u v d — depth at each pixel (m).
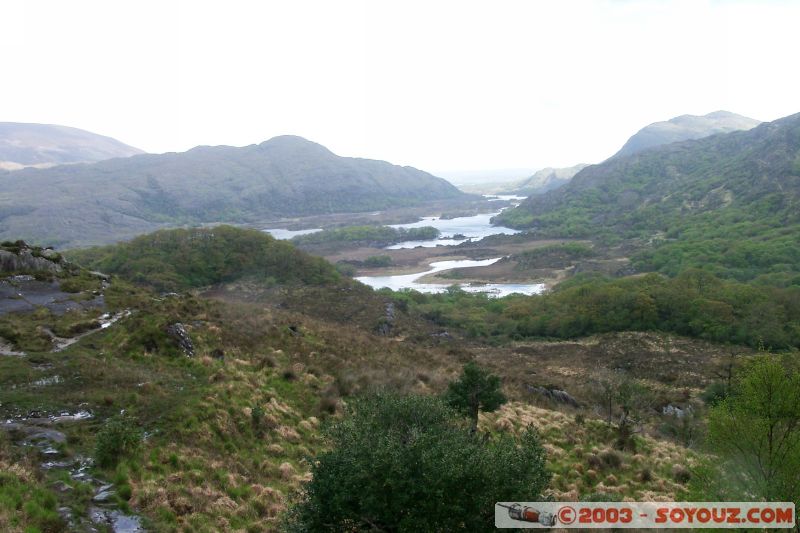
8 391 18.70
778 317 70.50
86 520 12.59
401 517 11.92
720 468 15.99
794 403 15.15
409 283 143.50
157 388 21.28
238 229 110.12
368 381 30.41
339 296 86.38
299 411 24.64
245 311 41.25
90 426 17.12
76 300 30.75
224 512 15.16
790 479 14.52
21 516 11.59
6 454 14.32
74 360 22.28
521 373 51.47
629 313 79.12
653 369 58.84
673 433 36.25
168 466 16.38
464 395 24.77
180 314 32.56
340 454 13.18
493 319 91.69
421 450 12.42
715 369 56.88
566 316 83.25
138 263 93.81
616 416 37.47
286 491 17.55
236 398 22.66
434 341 70.62
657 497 22.34
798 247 124.56
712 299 76.38
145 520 13.33
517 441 16.03
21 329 24.83
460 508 11.67
